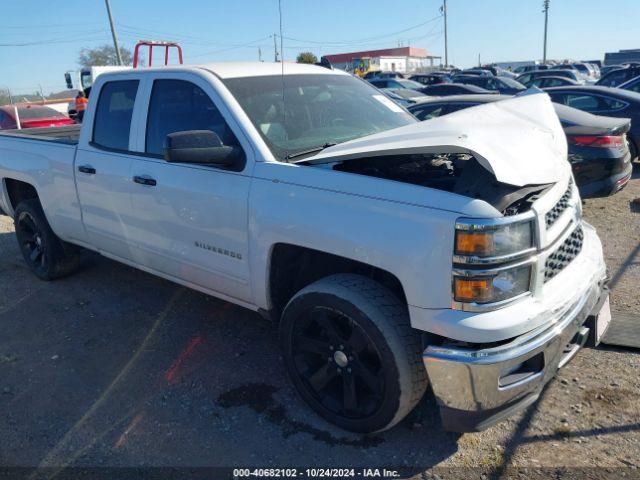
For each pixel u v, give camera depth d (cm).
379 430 279
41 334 419
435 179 305
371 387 274
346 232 263
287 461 277
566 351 280
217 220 325
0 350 398
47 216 477
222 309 448
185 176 340
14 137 511
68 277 528
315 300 281
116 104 402
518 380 246
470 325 234
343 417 290
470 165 268
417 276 243
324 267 323
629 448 271
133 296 480
